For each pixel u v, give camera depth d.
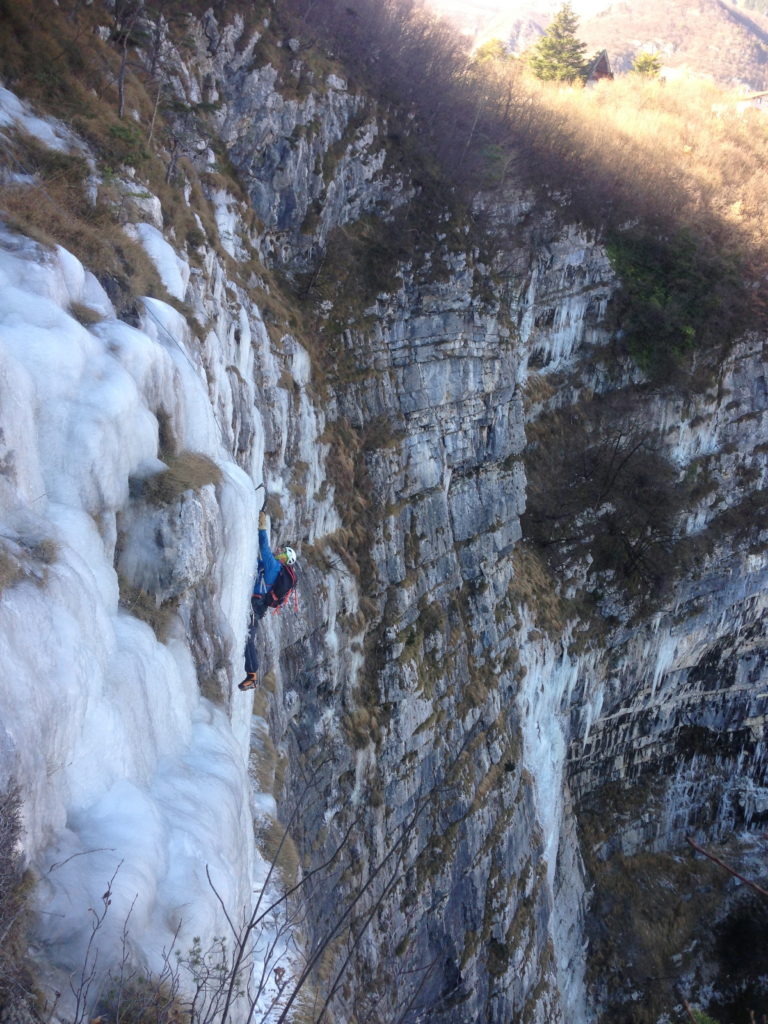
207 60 28.31
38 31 18.17
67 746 6.32
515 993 34.00
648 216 50.84
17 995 4.86
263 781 16.66
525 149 44.09
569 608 43.78
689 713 49.44
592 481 47.25
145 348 10.07
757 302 52.16
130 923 5.82
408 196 36.44
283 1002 10.91
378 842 28.95
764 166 60.81
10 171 12.82
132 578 9.17
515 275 41.94
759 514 50.44
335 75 33.44
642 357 49.31
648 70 83.81
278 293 29.83
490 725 35.78
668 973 43.59
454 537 36.72
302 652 26.11
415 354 35.03
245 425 19.73
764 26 185.88
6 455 7.00
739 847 49.34
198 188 23.27
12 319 8.24
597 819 46.97
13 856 5.23
